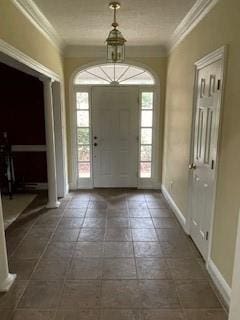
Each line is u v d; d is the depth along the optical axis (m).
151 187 5.10
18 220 3.59
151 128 4.88
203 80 2.65
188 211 3.14
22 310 1.96
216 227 2.27
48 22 3.22
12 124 4.94
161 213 3.87
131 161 5.01
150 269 2.47
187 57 3.22
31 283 2.26
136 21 3.20
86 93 4.73
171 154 4.13
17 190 4.96
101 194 4.74
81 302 2.04
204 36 2.61
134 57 4.54
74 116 4.75
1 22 2.04
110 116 4.82
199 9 2.67
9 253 2.74
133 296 2.11
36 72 3.15
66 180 4.76
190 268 2.49
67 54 4.50
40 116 4.90
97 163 5.00
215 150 2.30
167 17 3.05
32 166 5.07
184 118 3.34
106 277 2.35
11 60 2.41
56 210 3.97
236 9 1.90
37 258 2.65
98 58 4.54
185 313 1.94
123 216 3.74
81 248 2.85
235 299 1.42
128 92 4.75
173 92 4.01
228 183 2.04
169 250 2.82
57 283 2.26
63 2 2.64
